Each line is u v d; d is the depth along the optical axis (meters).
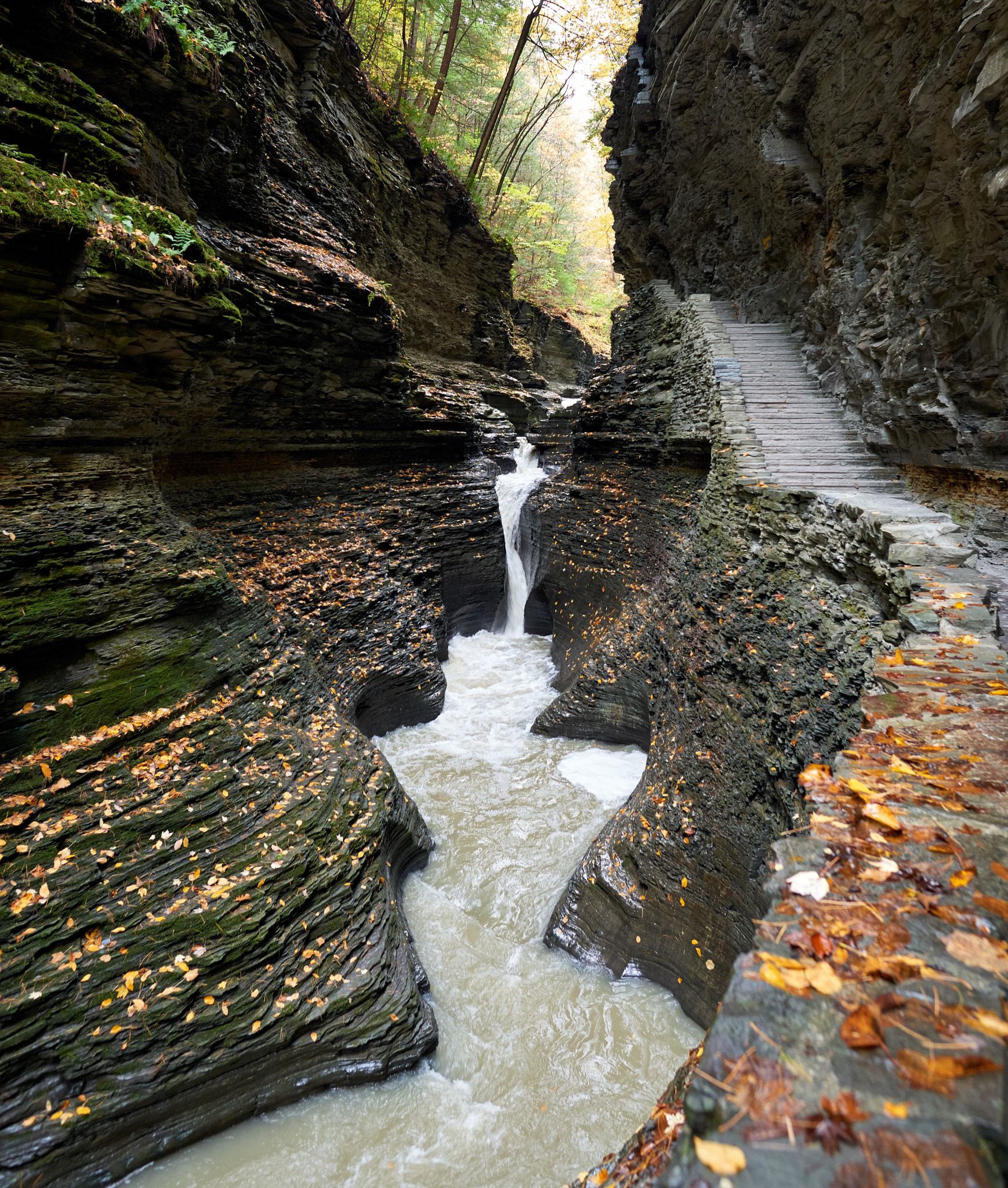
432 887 8.17
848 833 2.02
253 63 9.83
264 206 10.77
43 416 5.81
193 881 5.41
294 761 6.98
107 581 6.10
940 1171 0.97
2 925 4.49
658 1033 6.17
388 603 12.36
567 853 8.78
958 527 5.86
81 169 6.07
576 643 14.67
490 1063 5.95
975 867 1.78
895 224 8.09
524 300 28.92
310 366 10.88
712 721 7.76
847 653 5.57
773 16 10.30
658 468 14.48
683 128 14.86
